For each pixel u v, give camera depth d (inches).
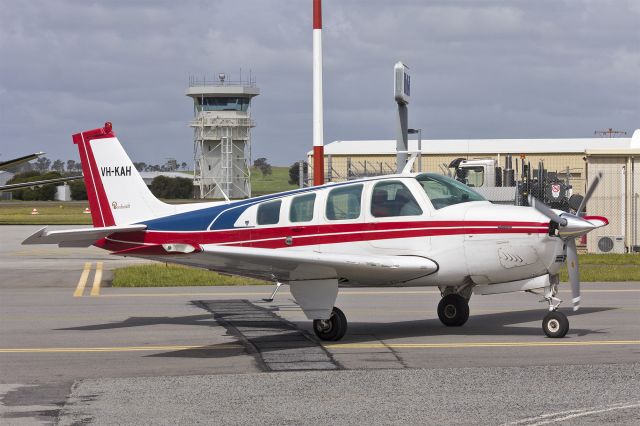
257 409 390.3
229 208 663.1
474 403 396.2
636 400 398.3
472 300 808.9
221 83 4938.5
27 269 1214.9
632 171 1487.5
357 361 506.0
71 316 720.3
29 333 628.4
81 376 469.4
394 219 605.0
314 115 1123.9
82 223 2854.3
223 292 901.2
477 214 587.2
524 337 591.2
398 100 1203.9
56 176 6515.8
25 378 463.8
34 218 3314.5
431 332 621.3
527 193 1517.0
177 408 393.7
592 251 1487.5
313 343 577.0
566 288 903.7
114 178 720.3
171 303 805.9
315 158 1129.4
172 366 497.7
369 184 621.3
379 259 578.2
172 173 6638.8
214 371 480.7
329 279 588.1
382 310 744.3
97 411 389.4
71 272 1157.7
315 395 416.5
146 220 707.4
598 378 447.2
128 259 1454.2
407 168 633.6
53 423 369.4
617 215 1493.6
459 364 492.4
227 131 4963.1
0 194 6619.1
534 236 570.9
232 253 561.9
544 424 358.0
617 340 571.2
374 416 375.2
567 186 1517.0
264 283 987.9
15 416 381.4
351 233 616.4
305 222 630.5
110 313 738.2
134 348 561.9
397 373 467.5
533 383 437.1
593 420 363.3
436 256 593.9
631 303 776.3
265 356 527.8
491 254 581.0
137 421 371.6
